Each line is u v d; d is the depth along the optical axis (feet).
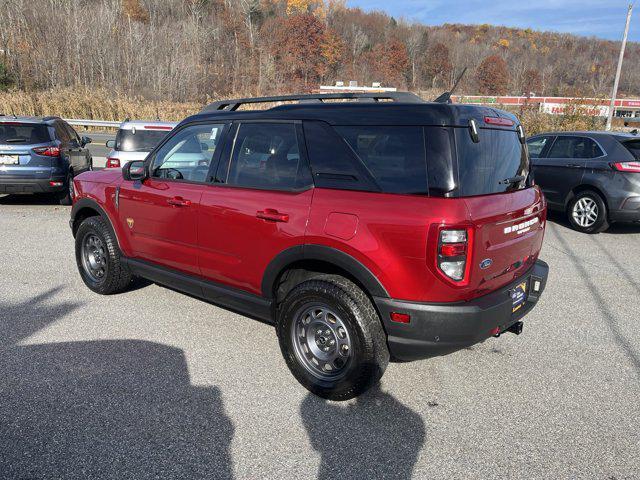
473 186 9.55
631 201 24.54
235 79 229.86
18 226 26.08
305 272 11.56
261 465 8.66
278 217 10.78
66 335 13.44
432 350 9.61
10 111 99.50
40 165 28.86
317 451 9.06
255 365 12.09
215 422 9.82
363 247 9.54
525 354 12.96
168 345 13.01
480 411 10.40
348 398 10.44
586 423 10.03
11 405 10.18
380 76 333.42
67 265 19.49
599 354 13.01
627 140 25.23
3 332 13.53
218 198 12.10
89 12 217.56
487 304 9.68
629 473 8.61
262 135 11.68
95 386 10.96
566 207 27.71
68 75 191.93
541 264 12.59
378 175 9.79
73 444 9.05
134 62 199.72
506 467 8.73
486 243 9.57
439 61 354.95
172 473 8.40
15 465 8.49
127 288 16.93
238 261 11.91
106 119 102.58
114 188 15.10
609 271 20.03
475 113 9.91
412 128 9.58
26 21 204.23
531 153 30.17
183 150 13.34
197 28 250.57
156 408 10.22
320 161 10.55
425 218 9.02
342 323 10.09
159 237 13.88
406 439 9.45
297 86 248.73
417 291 9.28
